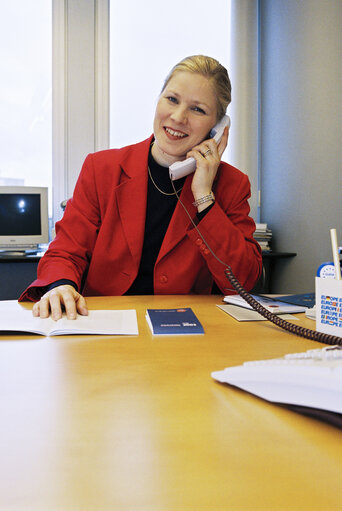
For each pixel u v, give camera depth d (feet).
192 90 4.31
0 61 9.04
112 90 9.59
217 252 4.22
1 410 1.49
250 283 4.51
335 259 2.54
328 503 0.95
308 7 8.27
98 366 1.99
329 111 7.84
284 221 9.19
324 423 1.39
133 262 4.58
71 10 9.25
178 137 4.45
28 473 1.08
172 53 9.80
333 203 7.82
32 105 9.22
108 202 4.65
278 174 9.41
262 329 2.79
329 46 7.80
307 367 1.39
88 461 1.14
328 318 2.56
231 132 10.19
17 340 2.46
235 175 4.86
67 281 3.69
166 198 4.73
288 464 1.12
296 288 8.76
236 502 0.95
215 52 10.02
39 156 9.29
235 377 1.66
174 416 1.44
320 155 8.06
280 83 9.29
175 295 4.29
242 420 1.41
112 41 9.55
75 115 9.37
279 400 1.51
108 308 3.50
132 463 1.13
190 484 1.03
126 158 4.78
